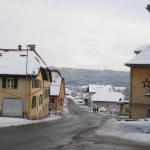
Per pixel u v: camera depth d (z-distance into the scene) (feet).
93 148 63.52
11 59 183.62
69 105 440.04
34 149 59.36
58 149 60.54
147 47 168.76
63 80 328.90
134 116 160.04
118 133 90.79
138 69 159.43
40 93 199.21
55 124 134.41
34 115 181.16
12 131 91.76
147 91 157.99
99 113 323.78
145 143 74.43
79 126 126.52
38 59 193.77
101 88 527.40
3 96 170.60
